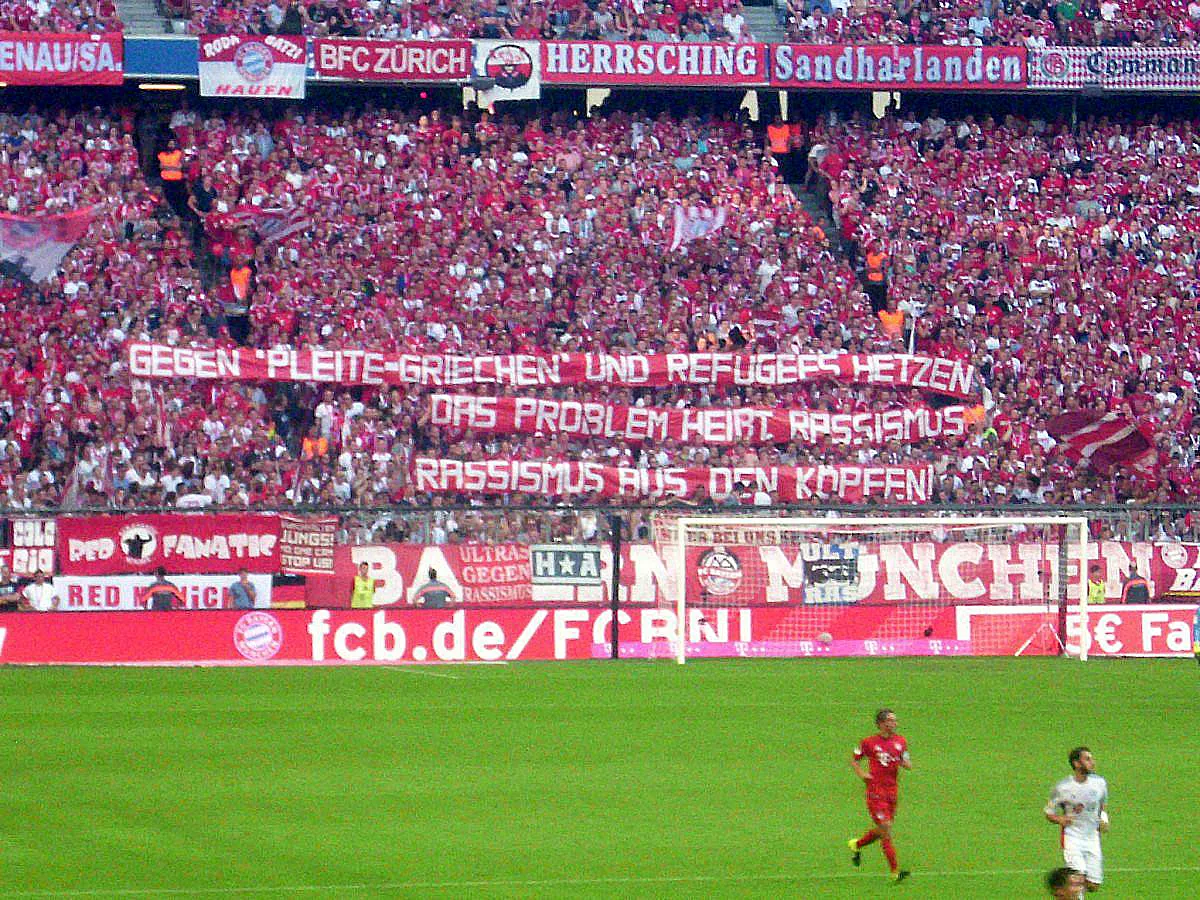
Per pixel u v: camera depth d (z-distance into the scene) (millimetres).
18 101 107438
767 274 104000
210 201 102875
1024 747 53188
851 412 97375
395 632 76688
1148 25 119375
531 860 37188
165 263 97812
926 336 103062
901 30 116750
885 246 107875
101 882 34469
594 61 109000
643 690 66188
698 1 116125
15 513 74250
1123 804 44062
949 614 81688
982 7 119000
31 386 89438
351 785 45781
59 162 100875
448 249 101500
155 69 103188
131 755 50125
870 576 81250
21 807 42312
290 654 75875
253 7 108812
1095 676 72562
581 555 78812
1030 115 118375
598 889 34562
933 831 40688
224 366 91625
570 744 53000
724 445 95375
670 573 79438
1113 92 114562
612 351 98000
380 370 93625
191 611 75250
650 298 101500
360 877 35312
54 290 94500
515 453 92812
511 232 103188
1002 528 84562
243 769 48031
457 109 112688
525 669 73562
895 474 93188
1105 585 83062
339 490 88562
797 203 109938
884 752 35750
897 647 81062
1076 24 118562
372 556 77500
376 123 107562
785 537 80812
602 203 105562
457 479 89938
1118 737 55312
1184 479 98188
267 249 100062
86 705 60625
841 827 41031
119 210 98500
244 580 76250
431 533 80188
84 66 102250
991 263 107500
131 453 88312
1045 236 109750
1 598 74438
